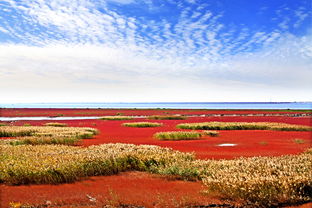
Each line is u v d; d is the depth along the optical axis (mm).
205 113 64875
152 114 61531
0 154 10484
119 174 9047
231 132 23688
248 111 75250
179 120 40812
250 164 8102
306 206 6074
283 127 25531
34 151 11742
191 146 15656
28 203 6332
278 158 9312
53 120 41812
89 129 23281
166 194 6949
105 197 6730
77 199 6594
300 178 6629
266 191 6293
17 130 21703
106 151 11242
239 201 6438
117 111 78062
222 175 7223
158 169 9227
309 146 15414
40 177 7988
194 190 7281
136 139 19250
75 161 8883
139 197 6719
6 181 7941
